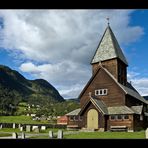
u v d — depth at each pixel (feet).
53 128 195.42
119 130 148.97
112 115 152.97
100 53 175.73
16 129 172.65
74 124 168.45
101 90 166.91
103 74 168.25
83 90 174.40
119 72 171.53
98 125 153.69
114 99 160.66
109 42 175.01
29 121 318.04
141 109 159.12
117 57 167.53
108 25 181.57
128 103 161.48
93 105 156.97
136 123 150.92
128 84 200.64
